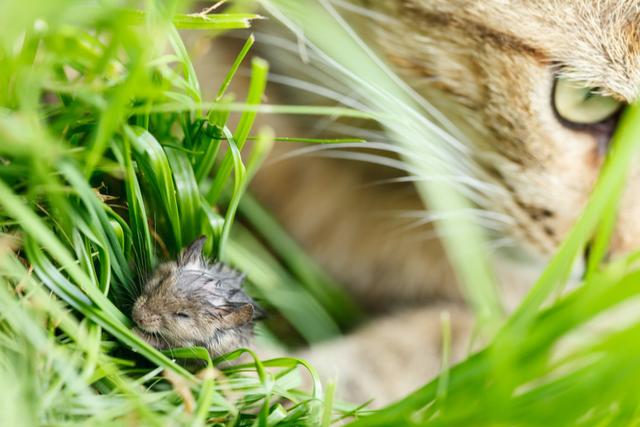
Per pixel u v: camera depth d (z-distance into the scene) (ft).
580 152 1.80
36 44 1.54
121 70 1.62
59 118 1.59
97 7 1.54
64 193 1.59
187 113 1.66
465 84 1.80
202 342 1.65
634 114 1.58
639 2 1.71
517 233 1.85
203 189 1.73
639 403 1.56
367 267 2.02
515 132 1.80
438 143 1.82
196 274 1.65
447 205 1.64
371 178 1.94
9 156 1.56
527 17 1.74
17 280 1.57
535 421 1.53
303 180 1.95
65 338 1.59
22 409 1.49
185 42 1.83
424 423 1.54
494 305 1.57
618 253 1.80
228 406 1.60
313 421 1.61
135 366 1.63
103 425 1.53
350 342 1.90
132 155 1.63
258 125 1.90
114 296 1.63
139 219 1.63
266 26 1.85
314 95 1.88
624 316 1.98
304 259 1.95
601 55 1.74
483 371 1.55
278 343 1.84
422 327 1.95
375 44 1.82
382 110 1.77
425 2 1.78
